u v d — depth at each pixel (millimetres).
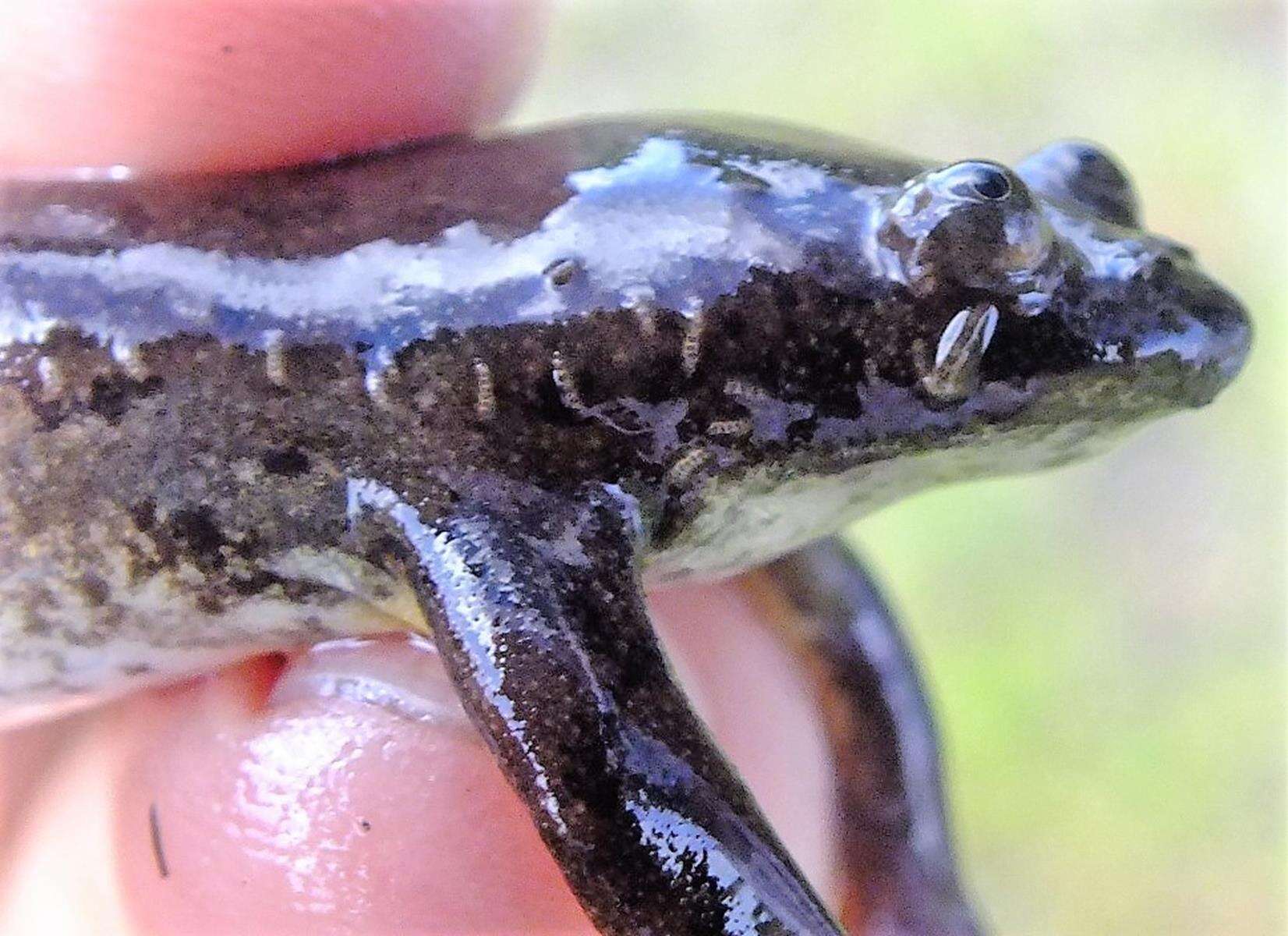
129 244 87
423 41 91
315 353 86
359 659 93
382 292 86
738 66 217
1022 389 86
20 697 92
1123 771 156
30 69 89
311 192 89
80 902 97
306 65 89
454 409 86
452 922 91
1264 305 173
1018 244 85
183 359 86
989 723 161
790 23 221
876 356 86
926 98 203
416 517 86
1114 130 191
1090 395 87
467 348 85
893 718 105
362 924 91
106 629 89
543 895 91
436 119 93
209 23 88
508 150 90
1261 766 153
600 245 86
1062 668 163
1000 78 202
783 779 102
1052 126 194
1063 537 172
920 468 89
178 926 93
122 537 87
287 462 86
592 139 89
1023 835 156
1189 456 172
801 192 87
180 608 89
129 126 90
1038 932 151
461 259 86
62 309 86
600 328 86
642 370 86
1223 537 166
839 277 86
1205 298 88
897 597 169
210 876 92
